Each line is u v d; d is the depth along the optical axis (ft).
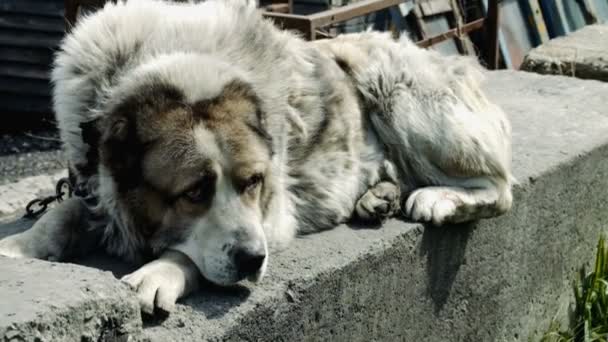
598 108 10.12
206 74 6.57
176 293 6.25
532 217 8.50
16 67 19.77
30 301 5.52
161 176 6.40
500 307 8.41
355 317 7.11
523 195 8.31
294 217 7.32
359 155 7.80
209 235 6.42
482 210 7.82
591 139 9.23
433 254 7.66
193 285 6.42
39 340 5.41
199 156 6.36
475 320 8.18
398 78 7.93
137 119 6.43
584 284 9.34
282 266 6.82
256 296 6.46
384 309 7.34
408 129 7.89
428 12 15.80
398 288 7.43
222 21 7.06
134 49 6.77
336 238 7.30
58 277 5.79
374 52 8.04
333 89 7.66
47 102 19.86
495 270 8.25
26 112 19.99
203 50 6.86
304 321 6.72
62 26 19.58
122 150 6.47
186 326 6.16
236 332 6.27
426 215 7.56
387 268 7.29
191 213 6.44
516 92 10.57
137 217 6.56
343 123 7.64
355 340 7.14
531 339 8.86
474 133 7.86
